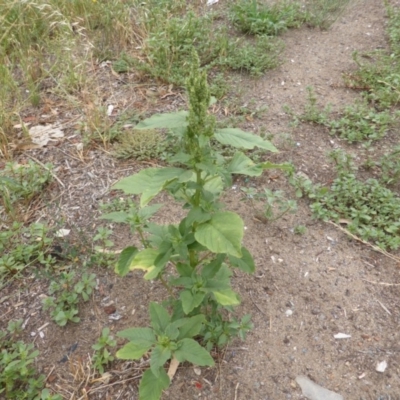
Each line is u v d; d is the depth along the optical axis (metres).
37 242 3.23
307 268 3.10
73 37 5.11
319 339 2.74
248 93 4.61
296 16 5.75
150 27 5.27
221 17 5.75
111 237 3.29
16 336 2.76
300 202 3.52
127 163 3.87
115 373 2.58
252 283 3.01
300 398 2.49
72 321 2.82
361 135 4.00
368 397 2.50
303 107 4.42
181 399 2.48
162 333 2.24
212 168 2.05
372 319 2.83
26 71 4.68
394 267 3.11
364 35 5.52
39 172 3.66
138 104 4.45
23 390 2.53
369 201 3.43
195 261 2.57
